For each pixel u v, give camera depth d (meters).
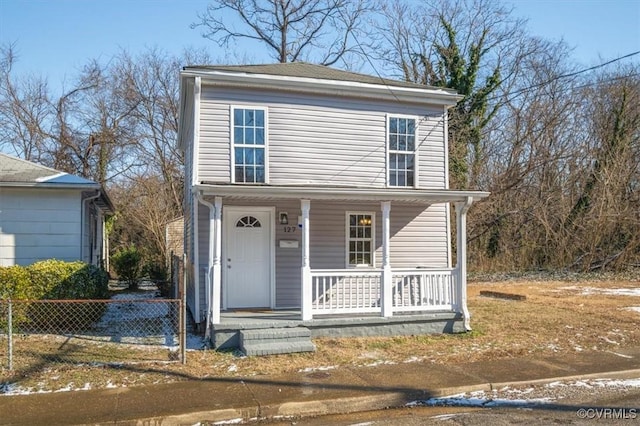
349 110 11.73
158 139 31.23
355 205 11.88
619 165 24.42
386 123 11.99
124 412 5.52
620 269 24.09
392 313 9.99
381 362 7.82
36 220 11.86
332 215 11.68
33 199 11.87
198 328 10.00
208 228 10.73
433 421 5.48
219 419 5.57
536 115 26.45
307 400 5.92
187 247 13.73
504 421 5.41
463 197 10.37
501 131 26.94
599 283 20.50
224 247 10.91
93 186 11.95
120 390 6.29
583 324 10.96
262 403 5.80
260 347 8.27
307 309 9.40
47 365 7.34
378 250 11.98
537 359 7.99
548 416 5.55
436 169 12.35
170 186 30.61
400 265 12.16
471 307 13.46
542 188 26.61
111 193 29.98
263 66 12.29
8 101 29.22
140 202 29.78
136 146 30.77
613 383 6.90
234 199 10.81
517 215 26.27
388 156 11.92
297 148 11.25
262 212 11.21
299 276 11.38
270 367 7.47
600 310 12.96
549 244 25.94
